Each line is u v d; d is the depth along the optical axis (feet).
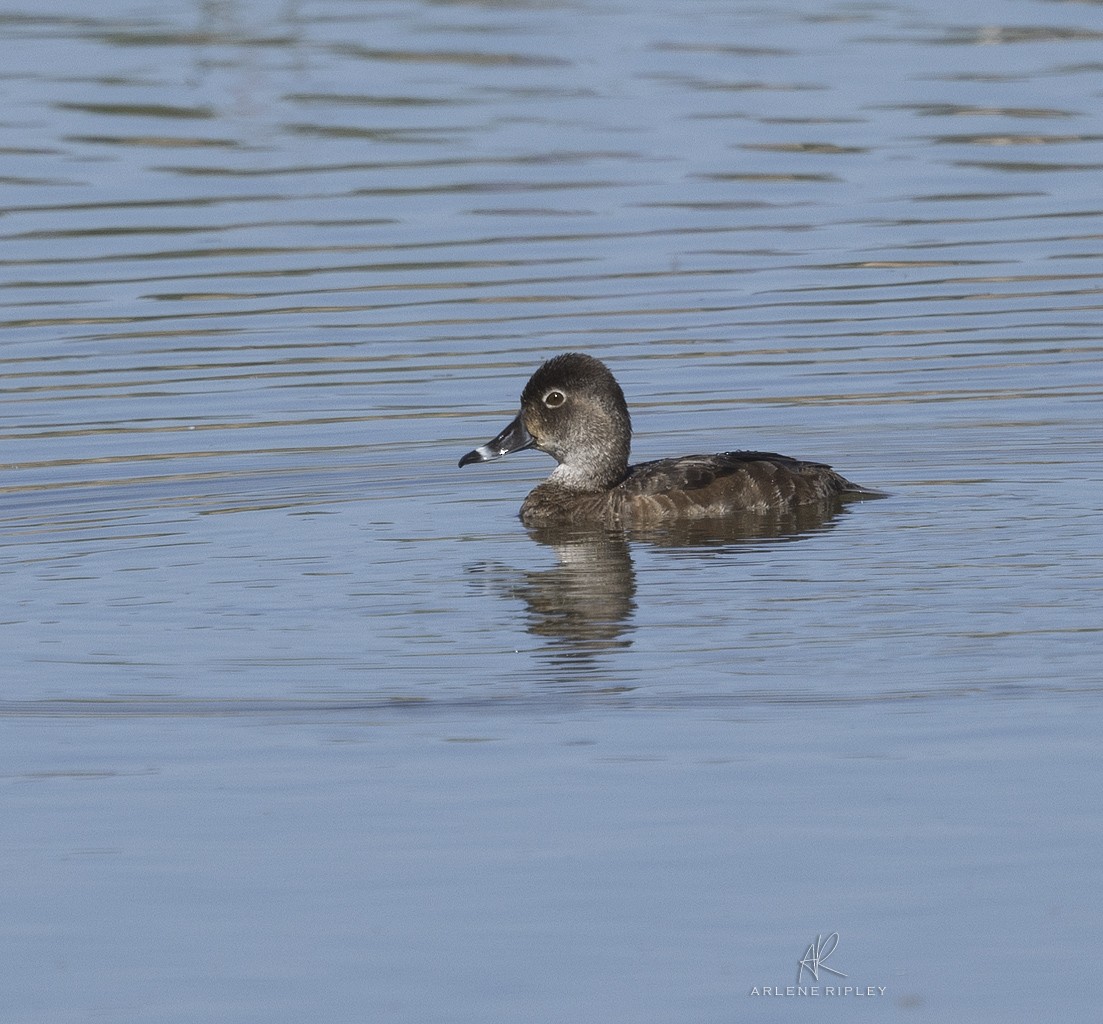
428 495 53.06
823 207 79.71
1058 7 113.70
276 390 61.82
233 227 77.46
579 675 38.19
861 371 62.69
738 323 67.67
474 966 28.81
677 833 32.22
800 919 29.76
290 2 117.60
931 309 68.49
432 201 80.28
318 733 36.24
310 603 43.01
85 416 59.57
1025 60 100.48
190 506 51.49
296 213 78.89
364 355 65.05
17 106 92.79
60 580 44.93
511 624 41.24
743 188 81.71
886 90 94.94
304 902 30.58
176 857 32.01
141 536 48.65
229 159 85.76
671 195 80.84
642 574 44.42
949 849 31.55
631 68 99.96
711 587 43.19
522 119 90.94
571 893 30.58
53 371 63.62
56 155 85.97
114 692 38.09
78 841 32.65
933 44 104.42
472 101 94.17
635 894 30.55
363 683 38.29
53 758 35.42
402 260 74.43
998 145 86.89
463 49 104.53
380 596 43.42
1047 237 75.77
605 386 52.26
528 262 74.08
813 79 97.30
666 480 50.39
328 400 60.95
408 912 30.25
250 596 43.57
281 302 70.08
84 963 29.25
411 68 100.53
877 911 29.96
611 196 80.94
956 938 29.27
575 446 52.24
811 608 41.37
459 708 37.06
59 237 76.23
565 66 100.83
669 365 63.87
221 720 36.88
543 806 33.24
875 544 46.14
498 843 32.12
